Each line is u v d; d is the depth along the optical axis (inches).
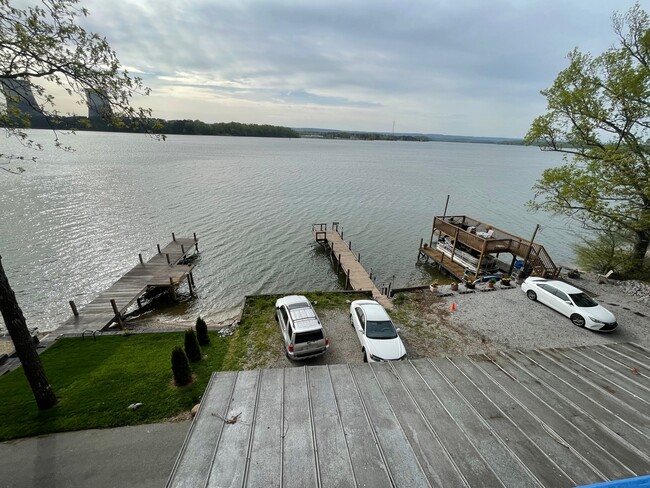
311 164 3794.3
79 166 2876.5
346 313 674.8
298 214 1753.2
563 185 872.9
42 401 385.1
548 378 308.7
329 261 1208.2
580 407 269.7
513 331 607.5
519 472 204.8
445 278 1096.8
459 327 621.6
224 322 820.6
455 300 732.7
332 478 199.3
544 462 212.7
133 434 357.4
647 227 773.3
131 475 309.6
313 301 712.4
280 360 510.3
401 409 261.7
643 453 222.2
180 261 1083.3
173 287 907.4
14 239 1234.0
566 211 916.6
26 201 1689.2
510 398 278.4
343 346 561.9
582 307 629.0
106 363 492.1
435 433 236.4
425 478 199.3
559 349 361.7
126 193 1973.4
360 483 195.9
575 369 325.1
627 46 736.3
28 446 339.9
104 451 335.3
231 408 261.3
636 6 704.4
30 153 3553.2
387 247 1373.0
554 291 685.9
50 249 1167.6
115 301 758.5
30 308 839.7
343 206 1956.2
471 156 7071.9
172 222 1518.2
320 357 527.5
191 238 1286.9
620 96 740.7
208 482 196.2
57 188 1999.3
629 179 721.0
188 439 230.4
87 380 445.1
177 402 404.8
